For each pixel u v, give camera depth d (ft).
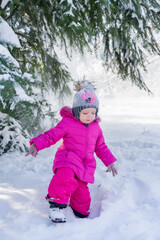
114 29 13.50
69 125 6.98
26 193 7.88
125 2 12.64
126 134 17.66
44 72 15.98
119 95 44.24
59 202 6.46
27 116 8.86
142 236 5.97
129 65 15.38
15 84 7.71
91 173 7.07
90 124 7.28
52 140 6.84
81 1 12.17
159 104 35.76
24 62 13.82
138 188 8.23
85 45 14.01
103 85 46.29
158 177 8.99
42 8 13.48
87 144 7.08
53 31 14.73
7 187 8.58
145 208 7.18
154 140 14.97
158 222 6.61
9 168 10.94
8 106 10.73
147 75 45.62
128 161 11.35
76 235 5.89
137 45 14.29
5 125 13.96
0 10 10.73
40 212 6.81
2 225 6.12
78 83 7.22
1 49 8.20
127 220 6.61
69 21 11.24
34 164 11.19
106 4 11.65
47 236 5.82
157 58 47.24
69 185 6.55
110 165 7.60
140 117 25.36
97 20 12.41
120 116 26.21
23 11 14.44
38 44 14.70
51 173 10.16
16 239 5.65
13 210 6.80
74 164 6.77
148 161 11.19
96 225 6.34
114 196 7.56
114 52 14.80
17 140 13.92
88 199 7.07
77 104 6.88
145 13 13.32
